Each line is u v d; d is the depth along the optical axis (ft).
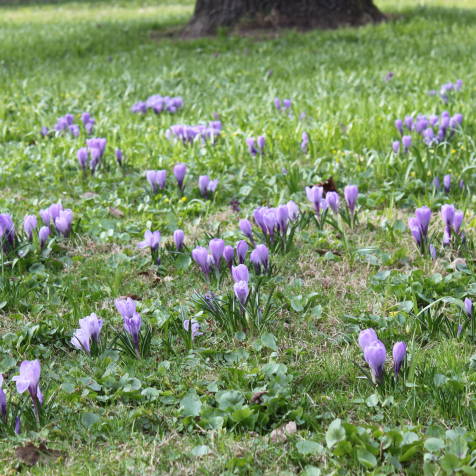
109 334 23.00
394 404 18.49
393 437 16.85
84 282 26.91
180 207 33.91
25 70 78.89
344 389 19.89
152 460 17.04
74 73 75.82
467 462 16.12
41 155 43.37
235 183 37.93
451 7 114.01
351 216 31.12
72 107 58.80
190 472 16.70
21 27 123.65
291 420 18.39
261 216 28.27
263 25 93.81
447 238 28.04
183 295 25.58
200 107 56.08
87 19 131.34
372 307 24.36
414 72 64.95
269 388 19.36
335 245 29.14
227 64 75.77
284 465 16.92
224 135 45.83
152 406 19.16
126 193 36.32
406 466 16.69
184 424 18.37
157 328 23.16
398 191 35.04
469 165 36.73
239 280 22.91
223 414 18.45
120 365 21.18
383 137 42.83
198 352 21.44
